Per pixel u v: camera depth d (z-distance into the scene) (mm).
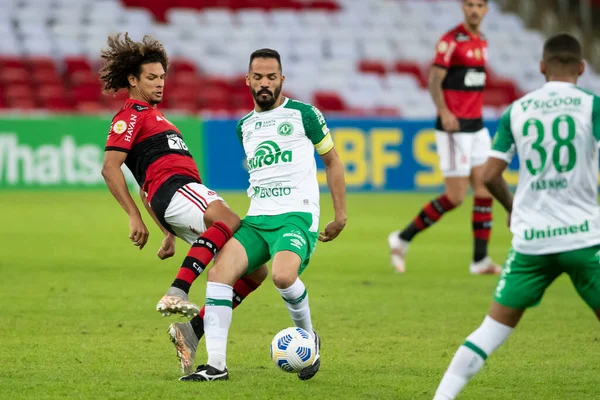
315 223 19922
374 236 48688
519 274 16203
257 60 20062
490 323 16203
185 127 69062
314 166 20312
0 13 86812
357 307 28812
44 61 82625
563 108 16281
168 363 20719
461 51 36219
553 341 23875
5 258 38562
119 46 21844
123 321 25938
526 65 98375
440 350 22594
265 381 18906
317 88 88938
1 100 78438
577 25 106500
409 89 91812
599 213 16078
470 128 36375
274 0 99438
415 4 103625
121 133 21078
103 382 18578
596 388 18734
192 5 96812
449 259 41250
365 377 19531
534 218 16156
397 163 73250
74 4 90688
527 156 16422
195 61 88125
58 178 68188
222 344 18859
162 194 20922
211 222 20375
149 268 36656
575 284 16172
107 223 51562
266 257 19766
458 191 36219
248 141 20375
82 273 35000
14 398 17094
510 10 107562
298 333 19031
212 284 18828
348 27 98125
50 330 24453
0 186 67000
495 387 18812
